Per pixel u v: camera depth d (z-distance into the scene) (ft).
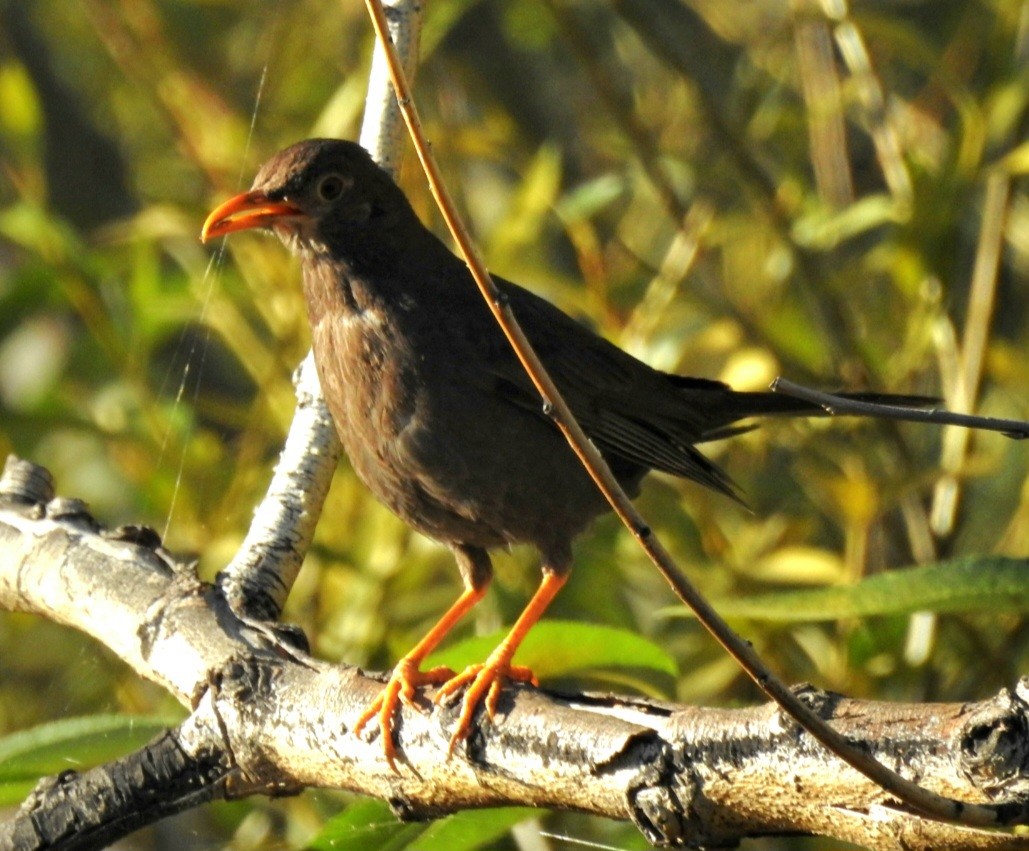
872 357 41.09
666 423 35.42
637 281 43.86
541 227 45.91
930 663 35.83
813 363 41.09
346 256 31.63
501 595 38.68
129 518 45.60
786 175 44.39
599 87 41.57
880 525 39.50
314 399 32.35
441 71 46.37
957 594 26.35
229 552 38.52
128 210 58.54
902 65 51.39
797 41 42.83
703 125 44.80
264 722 25.70
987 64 44.32
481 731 23.49
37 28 59.62
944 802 17.94
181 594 27.91
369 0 19.19
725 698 37.24
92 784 26.09
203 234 31.73
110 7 45.29
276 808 36.86
